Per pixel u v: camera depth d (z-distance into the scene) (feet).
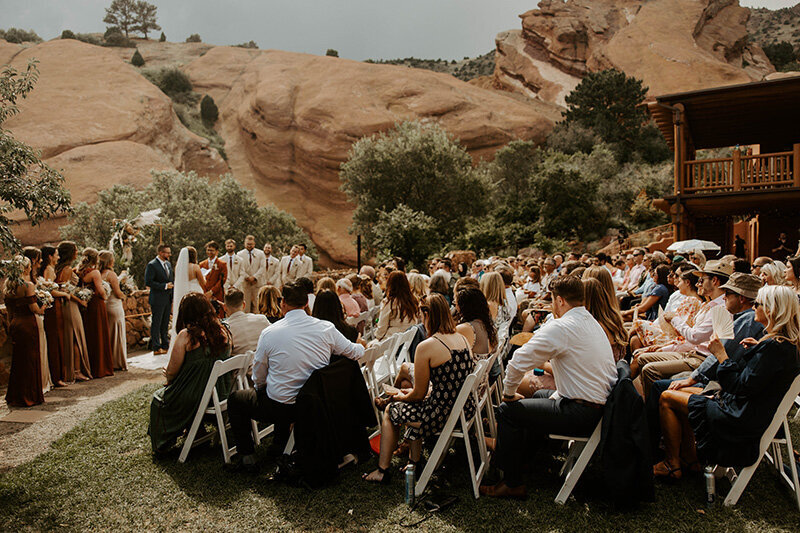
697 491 11.65
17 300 19.38
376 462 13.67
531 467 13.07
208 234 105.91
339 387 12.77
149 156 144.46
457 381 11.78
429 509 11.01
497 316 18.81
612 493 10.68
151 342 30.04
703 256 22.72
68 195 15.17
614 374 11.31
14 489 12.25
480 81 245.45
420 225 79.25
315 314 14.83
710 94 43.19
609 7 220.43
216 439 15.02
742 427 10.45
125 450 14.60
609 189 101.09
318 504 11.40
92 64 167.12
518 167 116.47
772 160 42.27
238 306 15.94
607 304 12.62
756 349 10.41
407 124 105.09
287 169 162.20
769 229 56.49
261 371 12.99
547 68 218.79
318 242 146.82
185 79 207.62
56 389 21.80
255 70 206.08
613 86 151.12
